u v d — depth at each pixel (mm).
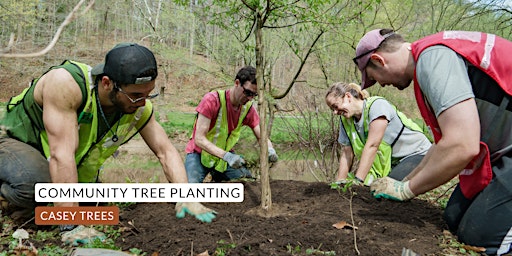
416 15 7391
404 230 2584
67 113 2455
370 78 2564
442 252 2303
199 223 2646
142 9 11336
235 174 4406
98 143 2836
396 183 2611
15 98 2877
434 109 2166
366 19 6891
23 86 13898
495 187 2271
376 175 3910
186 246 2287
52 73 2488
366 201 3148
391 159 3965
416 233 2555
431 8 7227
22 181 2568
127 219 2807
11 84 13828
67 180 2486
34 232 2598
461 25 7246
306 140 6668
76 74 2473
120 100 2488
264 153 2836
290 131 7320
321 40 6840
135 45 2416
